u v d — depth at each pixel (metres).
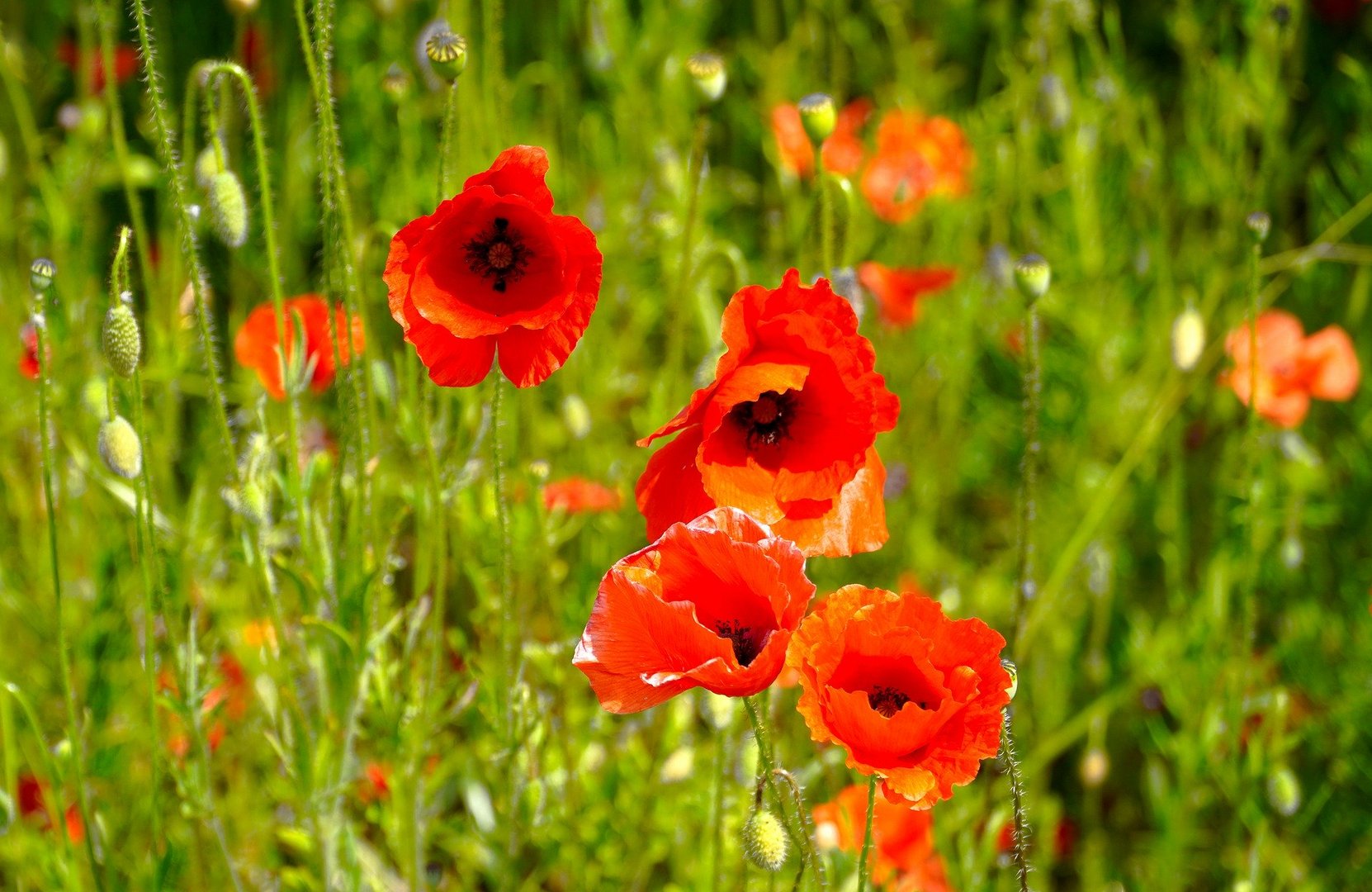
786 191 1.93
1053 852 1.67
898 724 1.27
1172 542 1.80
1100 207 2.03
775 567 1.28
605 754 1.60
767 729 1.38
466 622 1.65
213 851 1.58
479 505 1.61
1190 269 2.01
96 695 1.63
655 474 1.35
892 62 2.33
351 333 1.42
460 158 1.59
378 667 1.47
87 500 1.69
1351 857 1.66
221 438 1.41
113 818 1.57
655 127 2.05
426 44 1.37
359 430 1.43
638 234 1.84
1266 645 1.77
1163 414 1.81
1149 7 2.43
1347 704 1.68
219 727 1.60
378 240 1.76
